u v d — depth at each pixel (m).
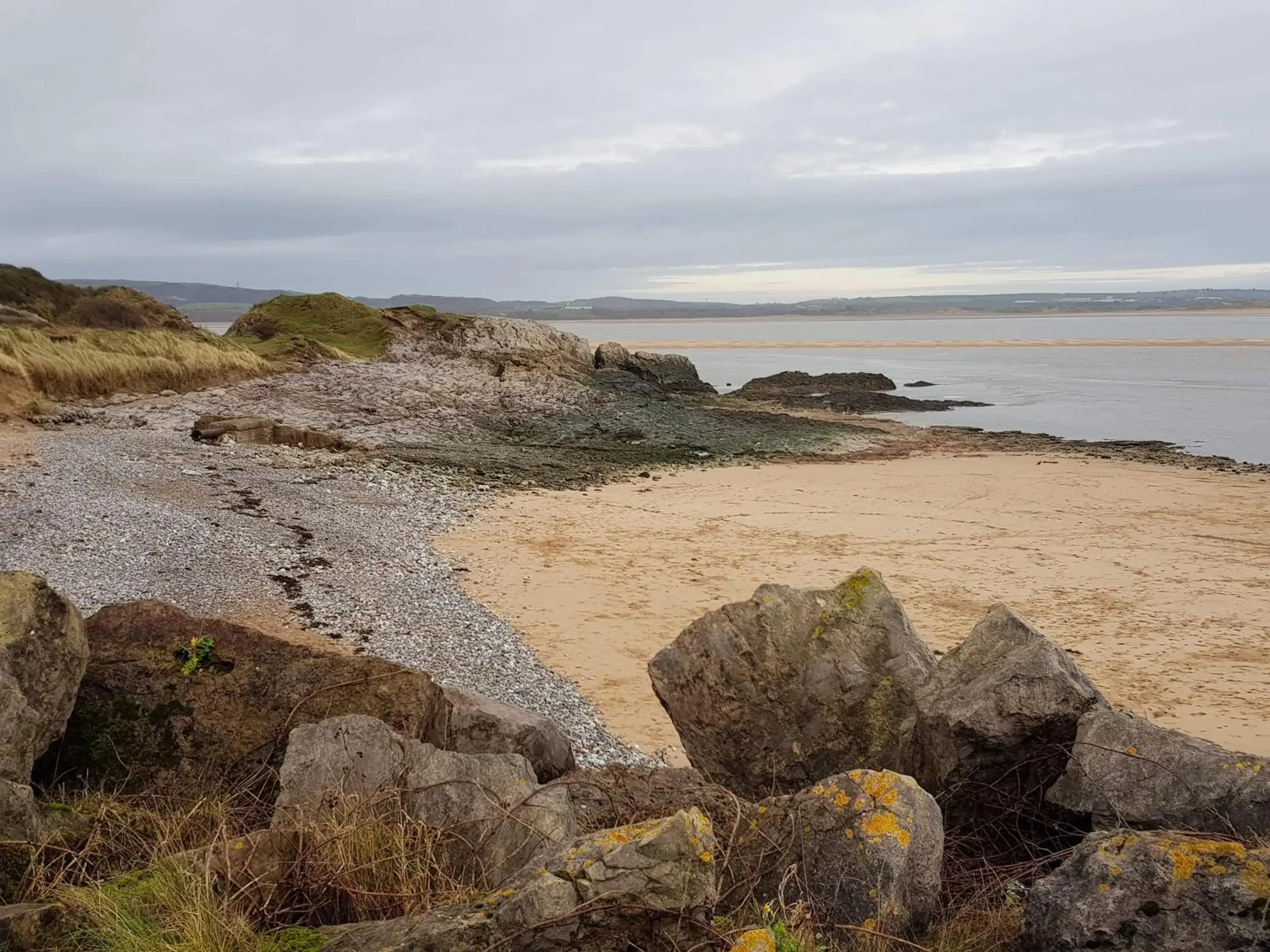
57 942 3.49
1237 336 145.62
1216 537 21.47
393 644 12.21
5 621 5.20
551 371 50.94
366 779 4.92
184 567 14.25
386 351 49.50
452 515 21.77
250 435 28.23
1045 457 33.88
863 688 6.46
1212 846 3.67
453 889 4.18
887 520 22.92
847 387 61.44
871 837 4.19
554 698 11.28
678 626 14.49
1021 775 5.38
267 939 3.60
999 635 5.95
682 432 40.00
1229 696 12.24
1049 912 3.76
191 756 5.79
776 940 3.41
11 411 27.38
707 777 6.62
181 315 48.88
